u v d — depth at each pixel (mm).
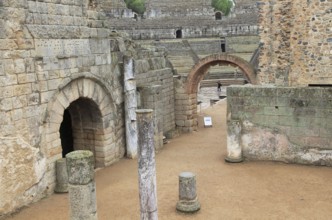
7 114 11188
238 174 14570
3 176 11156
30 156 12070
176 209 11633
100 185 13875
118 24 45594
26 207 11984
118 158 16859
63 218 11219
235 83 41906
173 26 47656
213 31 48312
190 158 17062
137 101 17906
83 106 15469
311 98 14664
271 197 12328
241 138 16047
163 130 21266
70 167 9016
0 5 10891
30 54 11938
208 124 23922
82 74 14086
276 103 15227
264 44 19594
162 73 21125
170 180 14195
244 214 11203
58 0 13000
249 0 52812
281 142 15508
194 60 42875
